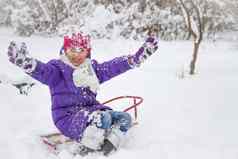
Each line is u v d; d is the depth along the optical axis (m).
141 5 10.41
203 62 7.68
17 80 6.41
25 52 3.95
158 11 10.16
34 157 3.98
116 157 3.92
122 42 9.54
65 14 10.48
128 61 4.48
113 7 10.59
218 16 9.71
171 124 4.75
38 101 5.67
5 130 4.58
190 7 8.26
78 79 4.29
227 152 3.98
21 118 4.99
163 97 5.70
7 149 4.12
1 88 6.09
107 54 8.27
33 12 10.33
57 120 4.30
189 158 3.87
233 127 4.64
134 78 6.61
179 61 7.73
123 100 5.62
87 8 10.48
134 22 10.16
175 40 9.96
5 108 5.30
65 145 4.28
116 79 6.57
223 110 5.18
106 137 4.13
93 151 4.12
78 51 4.28
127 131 4.46
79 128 4.15
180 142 4.25
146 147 4.15
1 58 7.74
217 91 5.91
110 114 4.19
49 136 4.44
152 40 4.40
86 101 4.36
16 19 10.20
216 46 9.14
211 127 4.64
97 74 4.51
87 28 10.06
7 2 10.79
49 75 4.22
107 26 10.14
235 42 9.55
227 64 7.54
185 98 5.63
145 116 5.03
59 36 10.16
